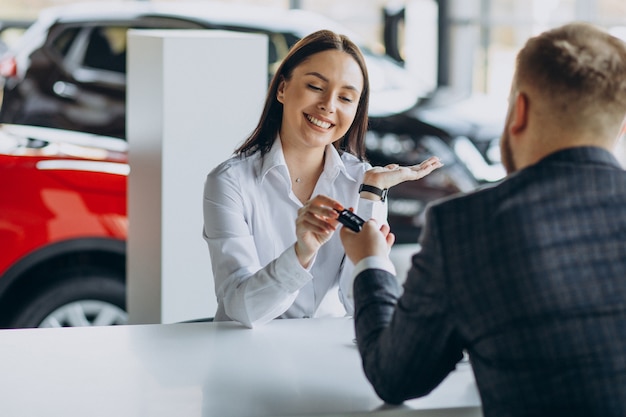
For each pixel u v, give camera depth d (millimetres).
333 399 2094
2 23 9570
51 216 4719
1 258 4680
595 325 1746
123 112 5578
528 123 1845
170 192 3908
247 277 2703
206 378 2209
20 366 2271
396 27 8742
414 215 5711
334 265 2900
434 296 1840
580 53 1803
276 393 2123
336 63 2783
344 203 2945
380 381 1977
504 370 1789
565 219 1778
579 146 1817
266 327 2607
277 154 2846
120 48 5801
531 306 1756
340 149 3008
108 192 4785
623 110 1817
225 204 2797
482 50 10352
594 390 1734
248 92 3967
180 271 3961
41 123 5555
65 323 4809
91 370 2250
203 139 3924
